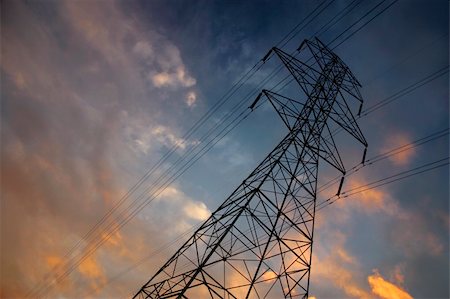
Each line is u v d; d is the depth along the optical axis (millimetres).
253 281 15266
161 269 18094
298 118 20453
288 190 17906
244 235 16203
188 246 17625
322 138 20953
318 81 22453
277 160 18141
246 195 17297
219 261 15156
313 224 18344
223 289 14836
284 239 17016
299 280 17094
